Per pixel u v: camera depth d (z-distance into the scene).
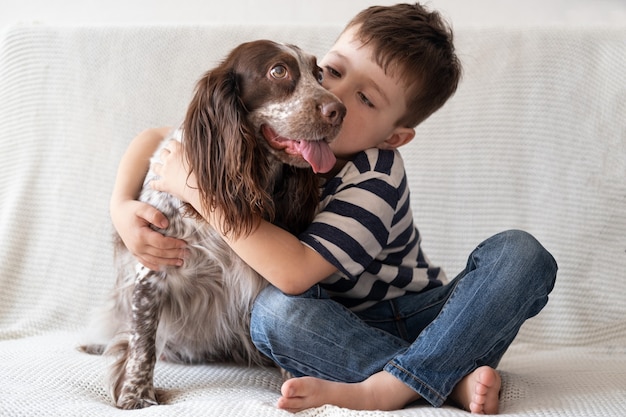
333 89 2.44
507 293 2.03
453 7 3.81
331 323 2.12
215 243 2.29
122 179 2.55
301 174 2.29
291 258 2.15
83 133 3.33
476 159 3.20
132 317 2.29
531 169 3.16
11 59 3.43
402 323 2.43
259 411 1.90
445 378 2.03
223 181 2.11
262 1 3.90
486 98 3.24
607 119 3.13
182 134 2.24
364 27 2.49
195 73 3.37
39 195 3.27
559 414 1.89
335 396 1.97
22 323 3.04
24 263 3.18
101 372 2.32
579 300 2.99
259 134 2.17
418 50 2.47
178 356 2.59
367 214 2.24
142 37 3.43
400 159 2.46
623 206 3.05
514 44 3.28
